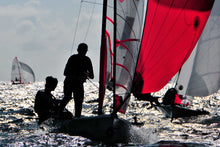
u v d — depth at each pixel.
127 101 18.27
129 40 18.36
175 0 22.09
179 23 22.50
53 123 18.20
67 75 21.95
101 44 19.16
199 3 23.39
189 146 13.55
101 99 19.23
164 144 13.94
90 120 15.74
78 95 21.84
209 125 20.55
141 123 21.20
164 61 21.75
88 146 13.33
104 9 19.28
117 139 14.50
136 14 18.59
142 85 19.91
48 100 19.38
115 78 17.42
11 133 16.88
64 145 13.41
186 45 23.12
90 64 22.38
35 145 13.44
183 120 22.75
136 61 18.66
